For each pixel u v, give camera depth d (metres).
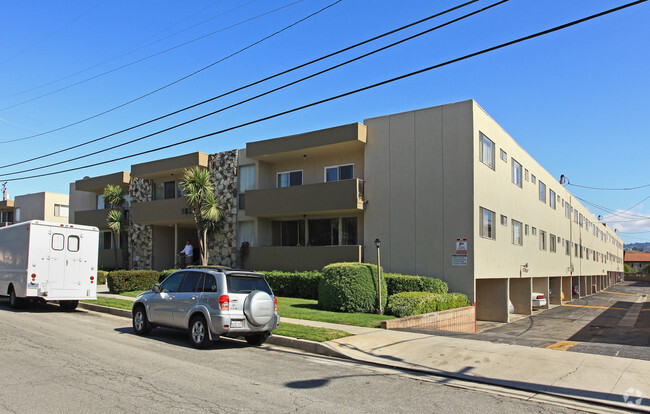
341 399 6.70
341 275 15.95
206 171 25.53
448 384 7.88
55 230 16.52
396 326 12.91
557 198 36.12
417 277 17.92
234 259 24.83
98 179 33.06
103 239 34.19
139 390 6.75
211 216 24.42
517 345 10.66
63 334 11.62
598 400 6.91
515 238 24.72
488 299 22.94
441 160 19.52
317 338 10.93
